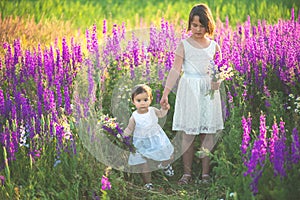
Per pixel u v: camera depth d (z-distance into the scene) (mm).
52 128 4492
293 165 3859
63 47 5676
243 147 4047
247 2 10258
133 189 4621
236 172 4324
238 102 5168
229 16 9672
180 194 4621
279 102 5020
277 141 3891
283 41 6023
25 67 5750
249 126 4406
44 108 4902
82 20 9836
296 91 5227
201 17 4633
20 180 4410
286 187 3734
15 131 4445
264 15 8930
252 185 3742
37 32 8148
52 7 10375
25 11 9797
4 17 9008
